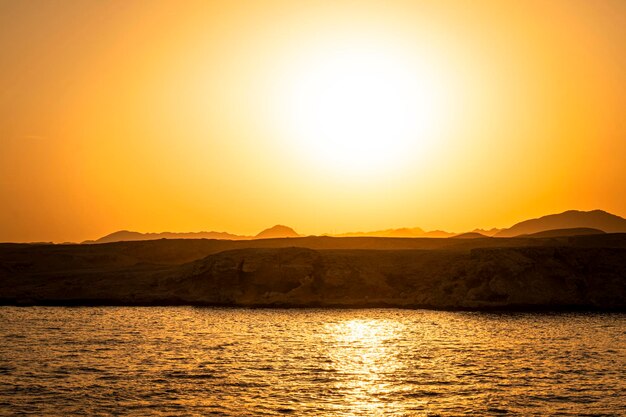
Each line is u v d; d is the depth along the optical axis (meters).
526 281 122.38
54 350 67.56
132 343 73.19
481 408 45.00
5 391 48.81
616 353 67.19
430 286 128.50
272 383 52.53
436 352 67.94
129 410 44.06
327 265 131.88
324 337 79.44
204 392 49.28
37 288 133.00
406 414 43.44
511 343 74.44
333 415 43.19
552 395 48.53
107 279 139.38
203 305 125.12
